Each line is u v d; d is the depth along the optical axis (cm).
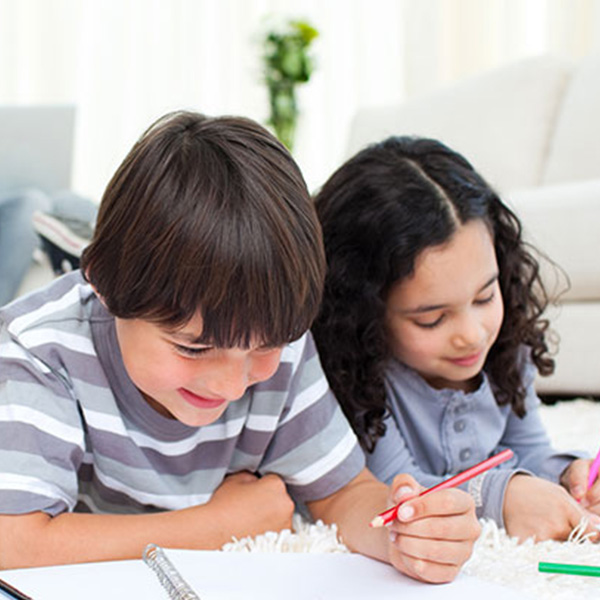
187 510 72
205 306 54
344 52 305
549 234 154
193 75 317
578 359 155
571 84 205
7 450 66
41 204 161
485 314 85
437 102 231
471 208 85
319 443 78
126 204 58
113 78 317
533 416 101
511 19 269
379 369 88
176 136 59
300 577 60
